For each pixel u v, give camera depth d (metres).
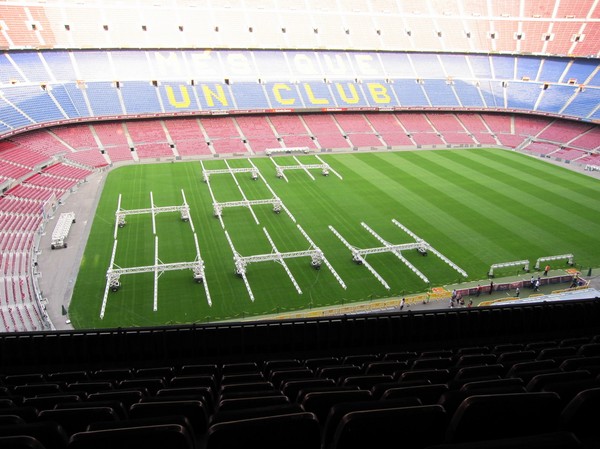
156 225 58.12
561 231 59.09
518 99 109.25
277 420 5.23
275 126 99.50
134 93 92.25
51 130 84.31
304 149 92.56
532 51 114.38
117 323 39.41
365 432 5.22
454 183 76.19
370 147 97.44
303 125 101.31
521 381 7.66
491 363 12.66
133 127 92.06
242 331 18.02
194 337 17.70
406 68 112.69
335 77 107.00
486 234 57.75
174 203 65.00
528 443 4.23
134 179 75.12
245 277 46.78
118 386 11.58
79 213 61.34
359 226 59.12
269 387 10.11
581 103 102.00
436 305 43.59
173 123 95.12
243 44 104.31
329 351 18.27
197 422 7.85
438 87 110.94
